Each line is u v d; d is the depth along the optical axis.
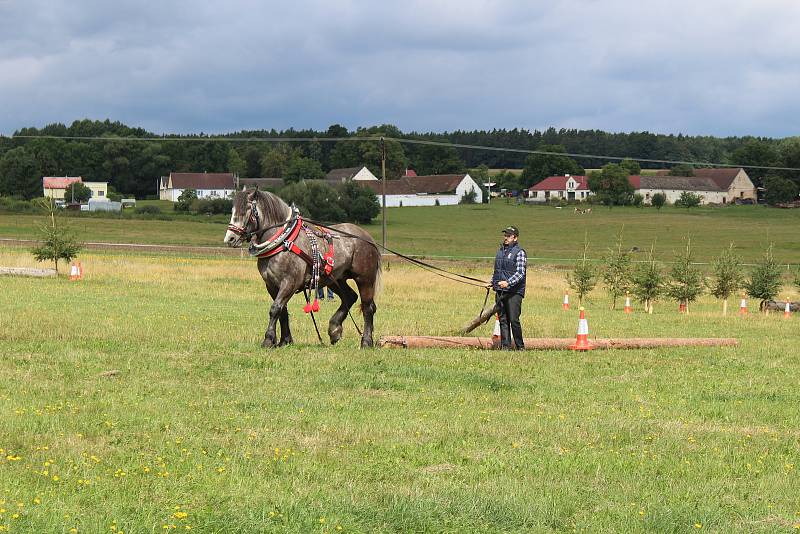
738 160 176.62
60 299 25.83
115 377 12.84
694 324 28.45
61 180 164.38
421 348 17.78
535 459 9.03
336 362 14.88
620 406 12.30
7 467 7.95
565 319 27.72
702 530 7.07
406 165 192.12
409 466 8.57
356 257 17.45
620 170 158.00
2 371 12.96
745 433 10.86
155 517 6.83
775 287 42.53
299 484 7.82
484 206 152.25
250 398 11.51
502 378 14.17
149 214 119.94
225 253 66.12
